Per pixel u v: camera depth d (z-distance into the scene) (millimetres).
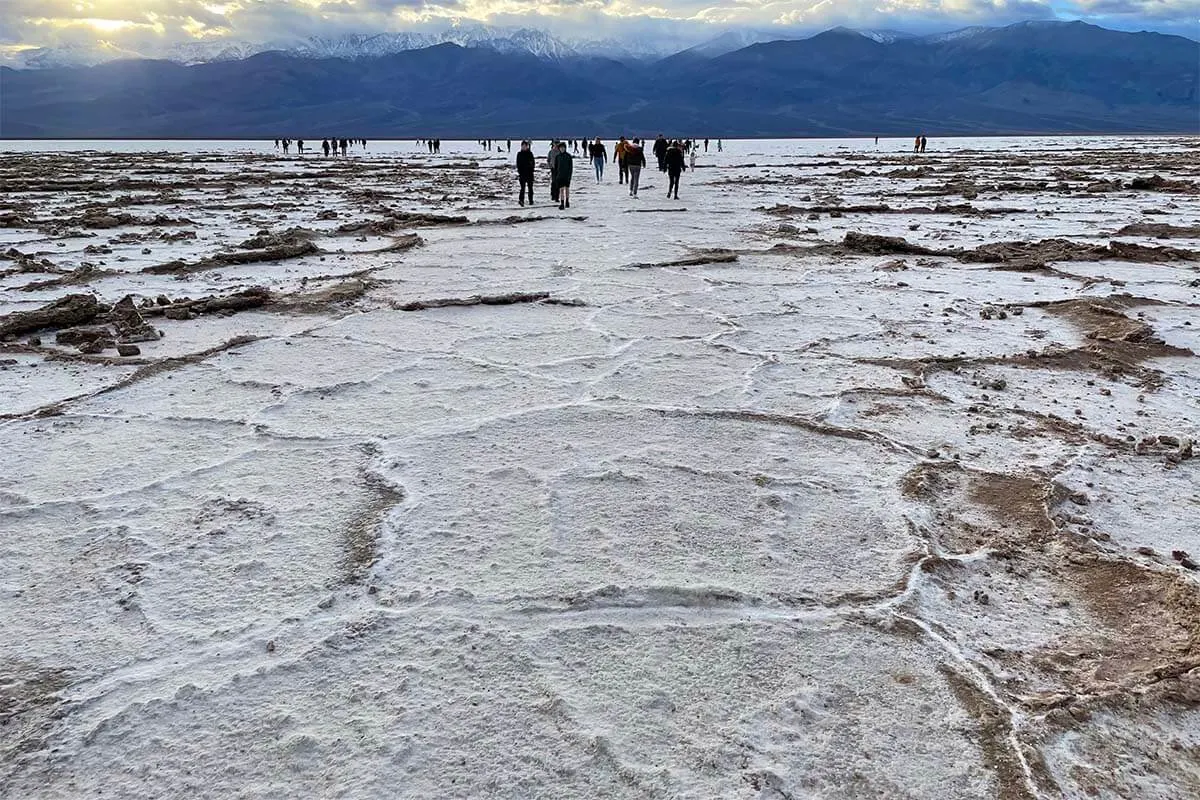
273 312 7359
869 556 3064
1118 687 2334
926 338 6426
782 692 2324
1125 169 30891
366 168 37594
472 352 5957
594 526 3270
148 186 24312
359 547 3102
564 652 2494
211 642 2531
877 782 2002
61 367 5582
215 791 1966
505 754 2076
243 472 3795
